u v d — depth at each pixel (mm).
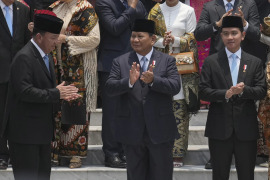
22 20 14047
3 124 10883
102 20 14578
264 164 14383
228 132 12156
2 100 13859
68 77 14336
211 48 14617
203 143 15688
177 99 14445
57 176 14211
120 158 14656
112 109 14531
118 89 11203
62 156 14680
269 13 15375
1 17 13812
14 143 10852
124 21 14375
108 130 14555
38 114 10805
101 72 14836
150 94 11234
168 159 11484
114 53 14680
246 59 12406
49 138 11016
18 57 10594
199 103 14578
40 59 10828
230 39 12312
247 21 14375
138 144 11242
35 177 10898
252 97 12008
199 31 14273
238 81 12281
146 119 11148
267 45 14711
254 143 12359
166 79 11172
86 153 14586
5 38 13805
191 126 16406
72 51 14000
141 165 11617
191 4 17609
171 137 11328
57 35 10914
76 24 14289
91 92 14344
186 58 14109
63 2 14453
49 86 10945
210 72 12445
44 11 10938
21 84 10477
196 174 14031
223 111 12234
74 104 14211
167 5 14859
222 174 12453
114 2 14633
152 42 11570
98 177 14203
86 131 14578
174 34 14656
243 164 12297
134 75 10828
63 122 14219
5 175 13945
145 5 17234
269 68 12297
